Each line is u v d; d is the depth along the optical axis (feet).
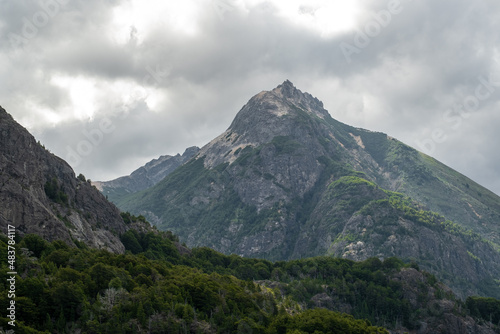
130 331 650.02
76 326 629.92
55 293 647.56
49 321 620.49
